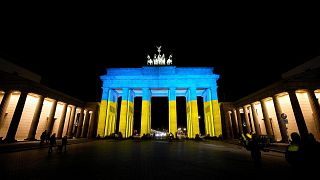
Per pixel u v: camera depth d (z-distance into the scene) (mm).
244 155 13086
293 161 4195
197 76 42281
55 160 10578
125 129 39469
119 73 43594
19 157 11445
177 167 8586
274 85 25031
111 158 11391
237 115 38125
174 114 39875
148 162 9938
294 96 21656
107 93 41719
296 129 25000
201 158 11477
